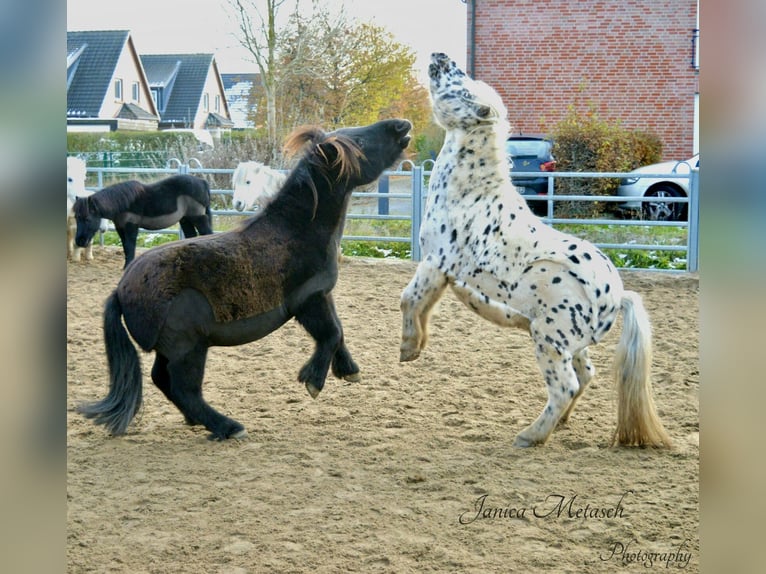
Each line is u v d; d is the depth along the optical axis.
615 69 23.34
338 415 6.13
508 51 23.81
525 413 6.18
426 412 6.21
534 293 5.29
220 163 20.55
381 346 8.26
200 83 49.75
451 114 5.50
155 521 4.28
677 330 8.90
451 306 10.05
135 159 26.91
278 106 27.70
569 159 17.83
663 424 5.91
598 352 8.05
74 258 13.66
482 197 5.47
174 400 5.56
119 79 44.88
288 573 3.71
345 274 12.28
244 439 5.58
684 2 22.78
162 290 5.25
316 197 5.48
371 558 3.84
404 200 22.33
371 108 29.06
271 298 5.46
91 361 7.81
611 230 14.99
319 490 4.68
